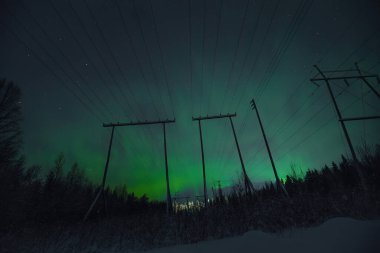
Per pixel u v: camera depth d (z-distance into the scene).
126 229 14.00
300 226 9.40
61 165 29.75
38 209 23.66
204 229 11.08
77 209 30.38
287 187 16.09
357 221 5.86
